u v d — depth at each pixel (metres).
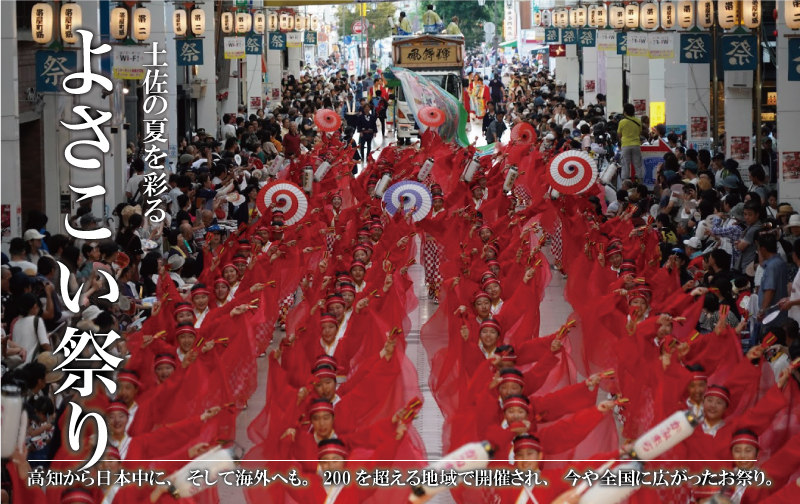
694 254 19.05
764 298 14.61
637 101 39.91
